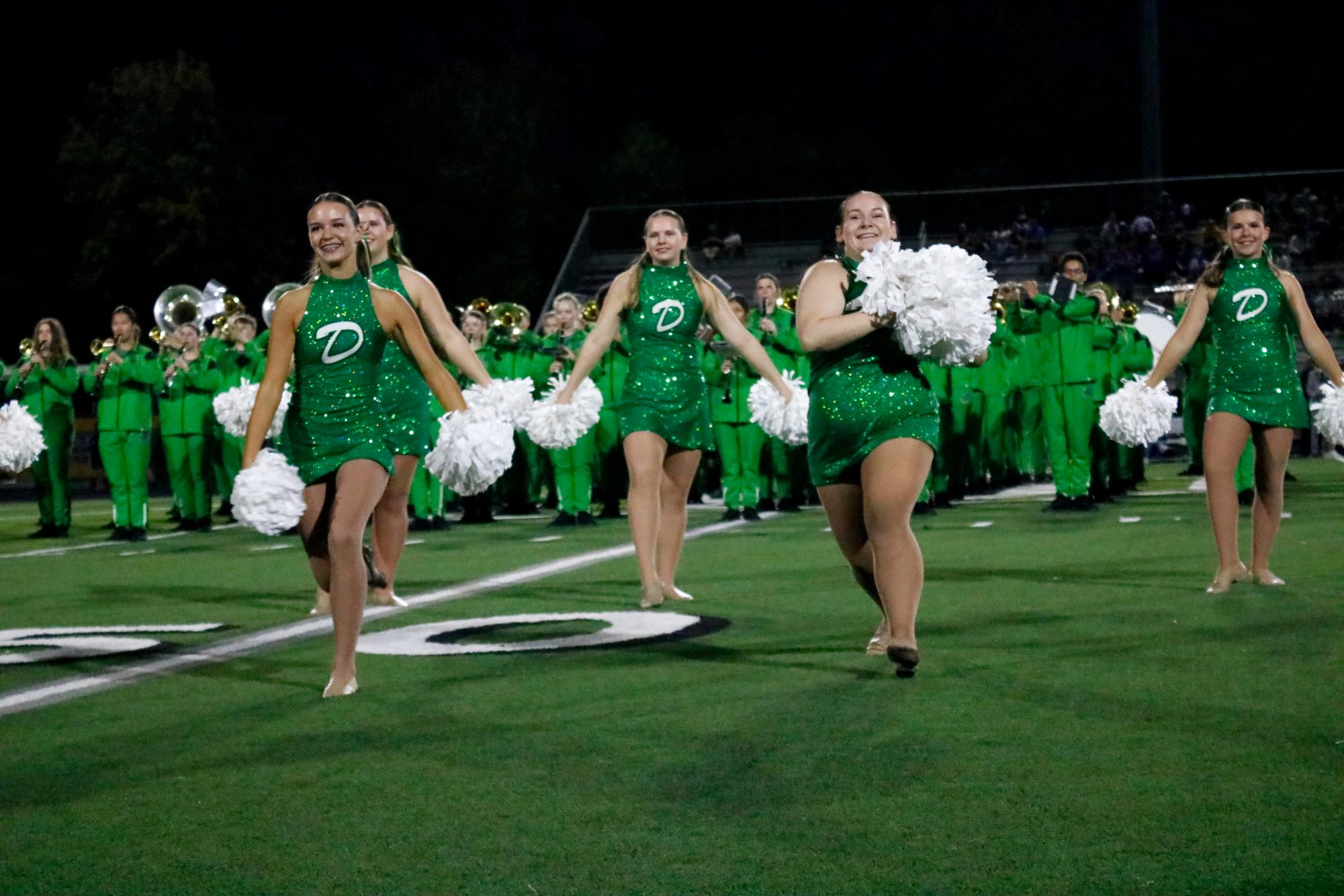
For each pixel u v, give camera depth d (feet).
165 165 140.46
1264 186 123.24
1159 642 24.70
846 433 22.00
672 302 31.58
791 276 129.70
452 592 34.99
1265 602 28.89
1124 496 62.69
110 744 19.48
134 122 140.05
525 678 23.12
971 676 22.12
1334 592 30.09
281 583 38.60
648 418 31.50
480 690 22.20
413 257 158.61
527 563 41.68
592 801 15.90
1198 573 34.14
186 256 141.18
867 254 21.25
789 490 62.54
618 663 24.22
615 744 18.47
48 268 149.28
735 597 32.55
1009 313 69.15
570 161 173.17
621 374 60.54
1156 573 34.35
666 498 32.48
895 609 21.81
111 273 141.28
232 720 20.72
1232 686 20.90
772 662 24.02
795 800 15.71
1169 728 18.42
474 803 15.96
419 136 162.30
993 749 17.61
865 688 21.49
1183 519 49.24
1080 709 19.66
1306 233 121.29
